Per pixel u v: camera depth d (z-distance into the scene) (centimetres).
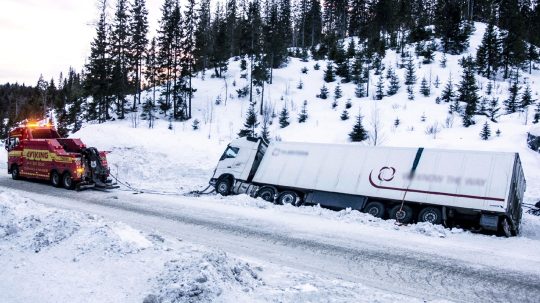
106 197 1650
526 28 7644
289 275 794
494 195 1416
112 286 656
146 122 4944
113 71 5225
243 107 5206
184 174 2169
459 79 5216
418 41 6831
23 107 9262
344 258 985
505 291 805
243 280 694
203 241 1065
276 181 1812
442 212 1484
